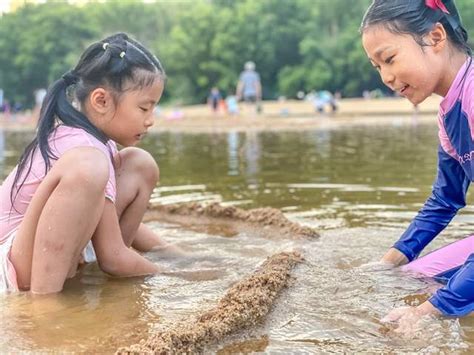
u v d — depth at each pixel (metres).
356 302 0.90
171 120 8.03
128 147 1.17
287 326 0.81
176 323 0.80
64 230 0.94
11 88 19.92
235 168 2.54
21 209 1.03
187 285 1.00
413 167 2.36
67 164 0.93
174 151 3.50
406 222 1.41
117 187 1.12
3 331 0.80
